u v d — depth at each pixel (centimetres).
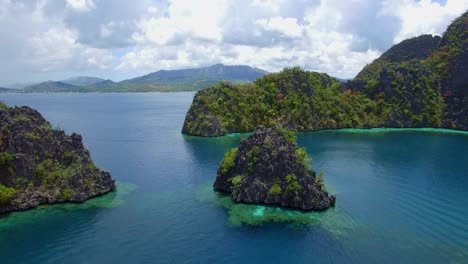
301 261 7519
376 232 8725
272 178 10462
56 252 7831
